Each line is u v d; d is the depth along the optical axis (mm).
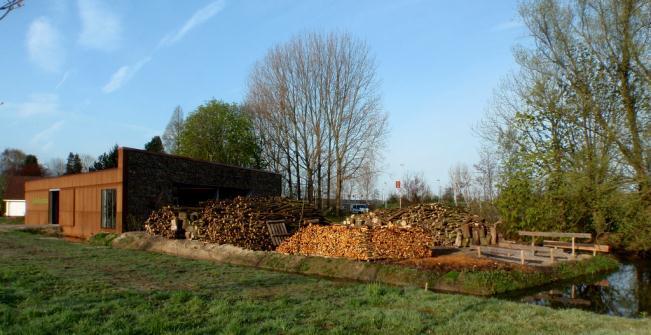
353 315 7062
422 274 12398
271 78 40062
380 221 19469
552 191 19922
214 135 39375
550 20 20406
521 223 20938
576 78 19734
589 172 18922
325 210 39219
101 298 7578
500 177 21906
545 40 20781
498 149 22031
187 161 23547
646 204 18250
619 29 18531
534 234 17328
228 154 39469
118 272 11039
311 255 15219
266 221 18125
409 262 13641
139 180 20828
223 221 17750
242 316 6625
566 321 7246
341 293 8961
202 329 5953
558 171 19906
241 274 11320
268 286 9648
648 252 19438
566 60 20188
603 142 18906
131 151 20562
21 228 25344
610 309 10188
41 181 29344
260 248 16906
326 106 39406
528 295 11516
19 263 11867
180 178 23016
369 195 54281
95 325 6023
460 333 6309
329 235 15094
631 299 11281
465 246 18312
